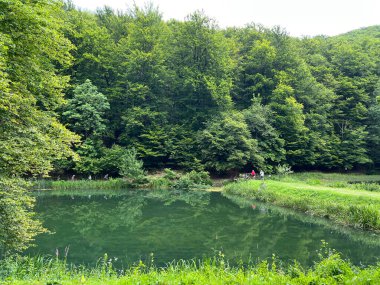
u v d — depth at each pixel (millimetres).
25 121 12352
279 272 9258
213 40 55188
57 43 13906
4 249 12344
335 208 21797
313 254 14414
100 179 43375
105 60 49906
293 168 54062
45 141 12492
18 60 12547
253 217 23172
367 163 57312
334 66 66312
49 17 13297
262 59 59344
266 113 49938
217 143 43812
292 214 23953
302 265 12750
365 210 19328
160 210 26156
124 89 50844
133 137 48188
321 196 24703
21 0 12500
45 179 40375
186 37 55875
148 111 48469
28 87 13461
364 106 57594
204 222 21688
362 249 15094
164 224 21141
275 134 48219
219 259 13641
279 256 14125
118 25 62344
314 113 56281
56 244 16266
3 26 11781
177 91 55469
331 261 8055
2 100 9828
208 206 27906
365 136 56281
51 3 13766
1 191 10508
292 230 19141
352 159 54656
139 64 51156
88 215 24109
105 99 44531
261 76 56750
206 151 44688
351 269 8016
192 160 46625
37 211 25344
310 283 7238
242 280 7316
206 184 42438
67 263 13031
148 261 13539
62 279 8367
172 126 50812
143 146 46594
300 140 50219
